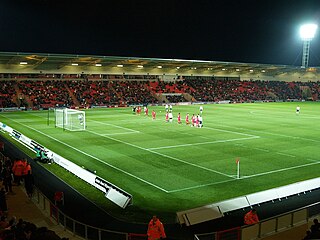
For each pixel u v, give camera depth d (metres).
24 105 65.94
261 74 104.81
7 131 38.84
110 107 72.25
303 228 14.30
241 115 56.84
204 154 28.11
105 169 23.91
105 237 13.93
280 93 98.56
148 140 33.97
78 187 20.45
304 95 101.12
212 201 18.25
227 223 15.45
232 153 28.53
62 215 15.80
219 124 45.50
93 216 16.27
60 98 71.31
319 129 41.47
